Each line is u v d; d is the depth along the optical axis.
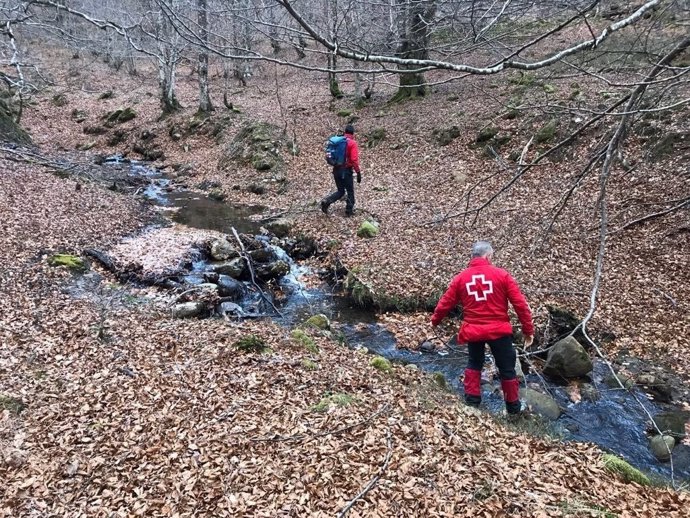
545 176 12.04
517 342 7.29
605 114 4.81
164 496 3.87
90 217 12.05
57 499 3.86
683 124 11.02
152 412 4.93
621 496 4.00
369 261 9.92
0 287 7.89
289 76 29.02
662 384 6.32
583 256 9.08
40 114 24.28
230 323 7.58
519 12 4.18
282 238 11.95
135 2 16.78
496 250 9.55
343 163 11.93
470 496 3.80
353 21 3.92
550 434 5.34
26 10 8.79
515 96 15.72
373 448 4.34
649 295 7.90
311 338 7.24
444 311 5.66
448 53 3.84
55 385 5.43
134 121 23.27
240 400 5.13
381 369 6.39
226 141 19.66
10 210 11.07
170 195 15.76
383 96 21.33
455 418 5.06
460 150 14.85
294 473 4.05
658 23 6.13
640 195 10.14
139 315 7.68
